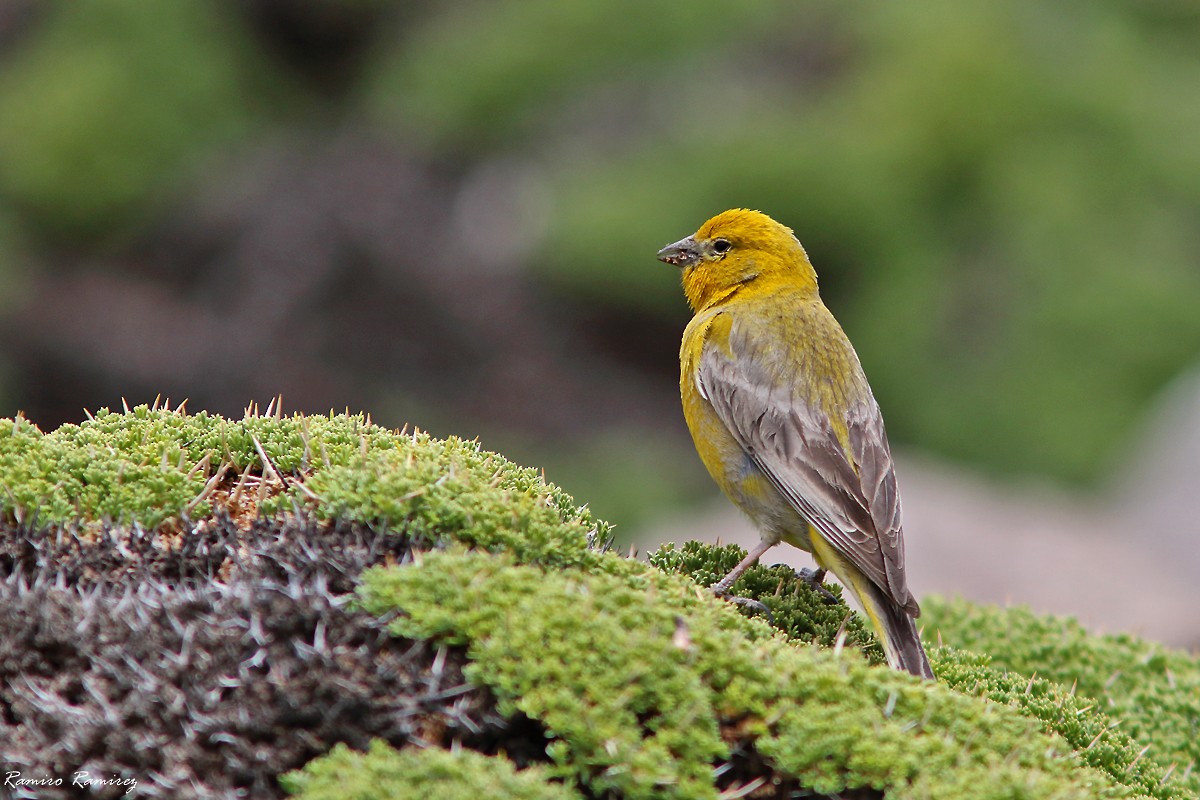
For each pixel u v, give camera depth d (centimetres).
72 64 2272
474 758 384
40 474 498
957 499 1342
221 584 441
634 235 1941
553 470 1802
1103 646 756
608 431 1858
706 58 2239
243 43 2434
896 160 1983
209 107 2309
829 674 434
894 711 433
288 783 384
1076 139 2008
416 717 405
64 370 1964
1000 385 1780
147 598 432
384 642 415
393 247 2069
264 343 1989
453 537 470
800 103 2117
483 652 407
